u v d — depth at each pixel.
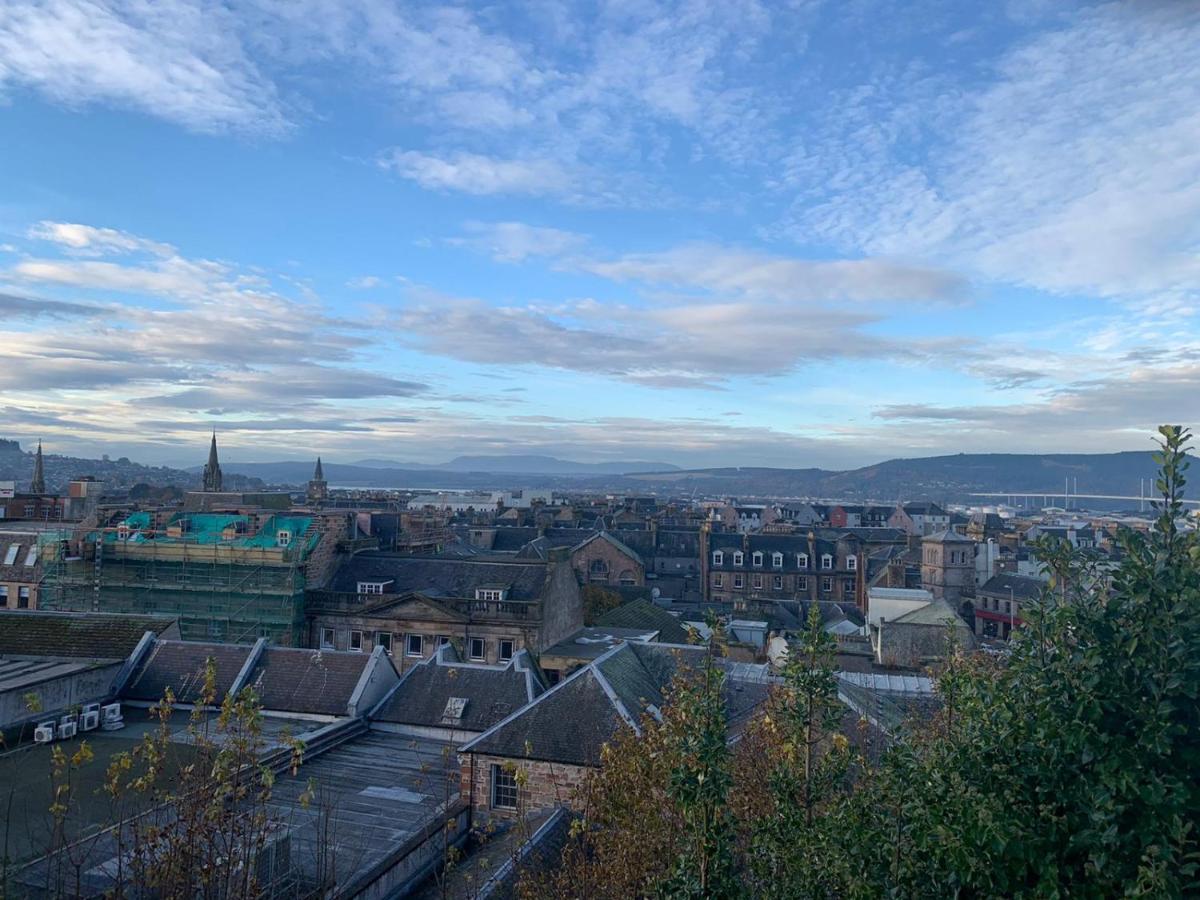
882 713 29.53
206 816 15.38
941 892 11.50
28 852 23.64
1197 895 9.59
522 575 68.38
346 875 25.41
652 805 19.31
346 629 67.38
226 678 42.47
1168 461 11.34
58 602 68.88
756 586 131.50
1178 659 10.33
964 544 98.75
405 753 37.44
